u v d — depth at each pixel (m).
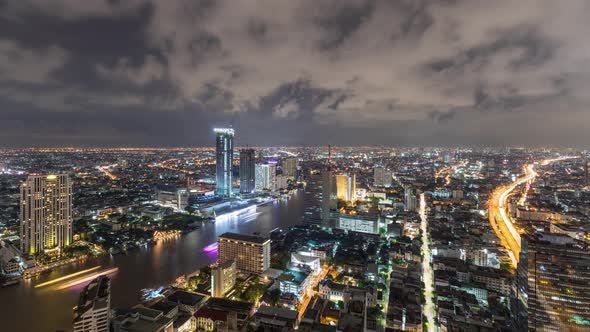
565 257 197.88
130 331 193.88
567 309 194.75
